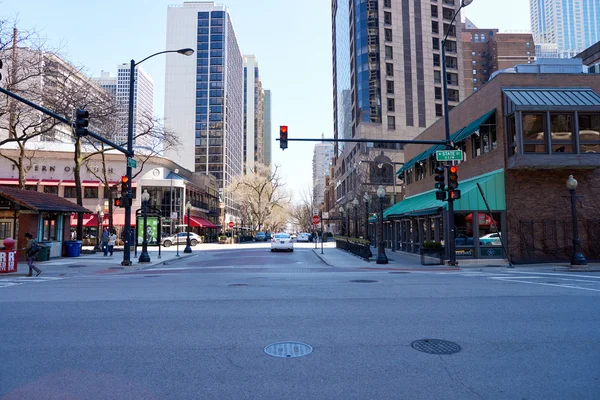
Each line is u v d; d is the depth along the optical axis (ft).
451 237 63.77
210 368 16.58
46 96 80.53
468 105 78.38
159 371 16.26
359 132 216.95
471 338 20.75
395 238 102.73
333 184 297.53
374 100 218.59
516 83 67.67
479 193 66.54
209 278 48.55
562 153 62.59
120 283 43.55
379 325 23.36
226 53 406.00
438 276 49.67
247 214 248.11
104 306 29.09
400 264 69.41
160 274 55.31
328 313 26.50
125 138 116.78
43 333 21.77
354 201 111.04
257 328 22.74
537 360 17.54
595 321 24.29
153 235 153.28
